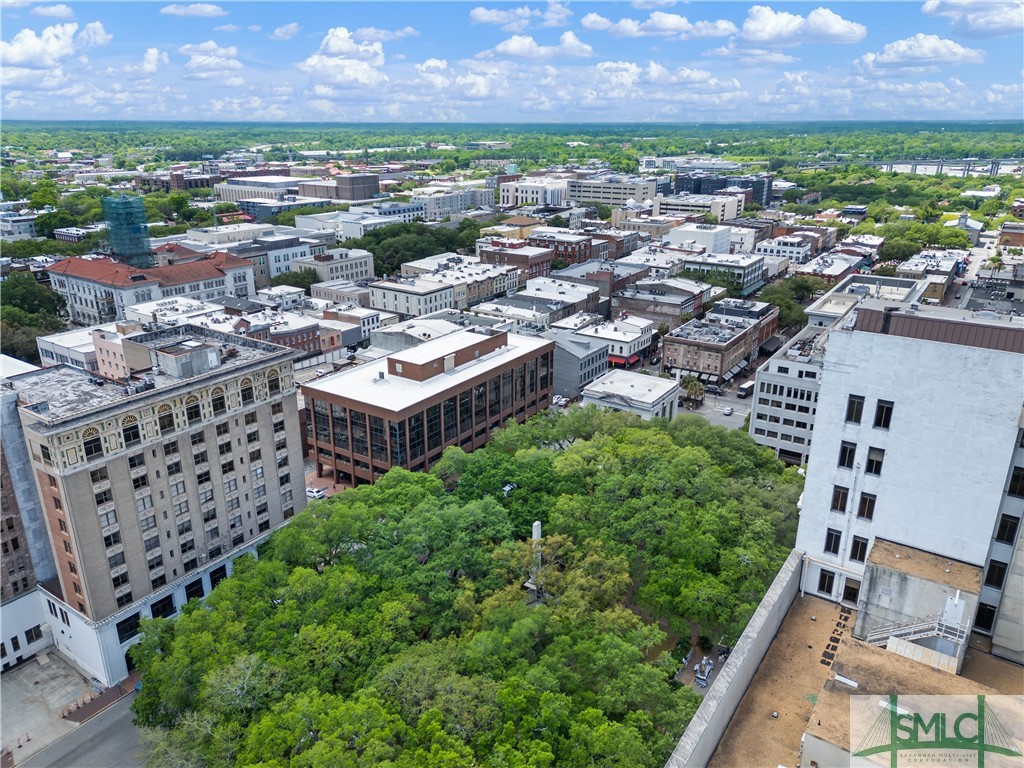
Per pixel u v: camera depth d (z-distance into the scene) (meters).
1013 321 53.16
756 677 50.09
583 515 108.88
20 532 111.31
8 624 111.38
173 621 93.94
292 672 81.38
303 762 66.75
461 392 164.12
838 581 56.31
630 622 86.31
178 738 77.12
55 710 103.94
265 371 123.69
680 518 99.69
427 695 75.25
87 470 99.94
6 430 106.50
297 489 134.75
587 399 177.75
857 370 50.53
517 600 89.94
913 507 50.97
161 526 111.31
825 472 54.47
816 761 40.25
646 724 71.81
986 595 51.12
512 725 70.44
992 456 46.72
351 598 92.75
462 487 119.25
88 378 116.81
